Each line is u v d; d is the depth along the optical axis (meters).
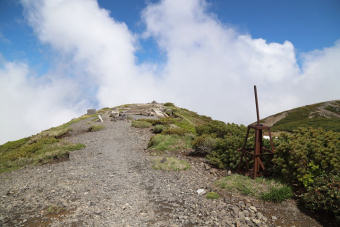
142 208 5.86
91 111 47.06
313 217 5.32
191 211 5.68
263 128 7.29
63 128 26.08
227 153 9.43
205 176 8.51
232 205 5.93
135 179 8.24
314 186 5.84
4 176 9.73
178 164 9.70
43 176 9.11
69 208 5.91
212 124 15.25
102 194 6.86
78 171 9.55
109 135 19.81
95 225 5.02
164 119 26.61
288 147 6.89
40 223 5.16
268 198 6.08
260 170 8.05
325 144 7.05
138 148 14.47
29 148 15.41
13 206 6.16
